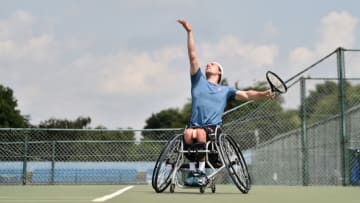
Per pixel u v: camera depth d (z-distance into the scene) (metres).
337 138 15.20
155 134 17.53
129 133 17.75
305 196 7.93
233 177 8.42
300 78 15.44
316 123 15.41
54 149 16.97
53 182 17.02
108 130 17.50
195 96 8.71
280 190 10.10
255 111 16.36
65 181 17.06
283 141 16.06
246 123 16.45
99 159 17.31
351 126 14.98
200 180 8.23
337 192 9.28
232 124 16.42
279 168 16.12
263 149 16.25
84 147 17.25
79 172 17.11
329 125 15.31
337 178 15.14
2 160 16.98
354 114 15.01
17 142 17.00
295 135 15.86
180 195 7.84
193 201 6.50
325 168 15.35
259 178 16.23
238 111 17.44
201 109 8.62
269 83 9.01
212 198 7.16
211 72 9.10
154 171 8.34
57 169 17.06
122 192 8.90
